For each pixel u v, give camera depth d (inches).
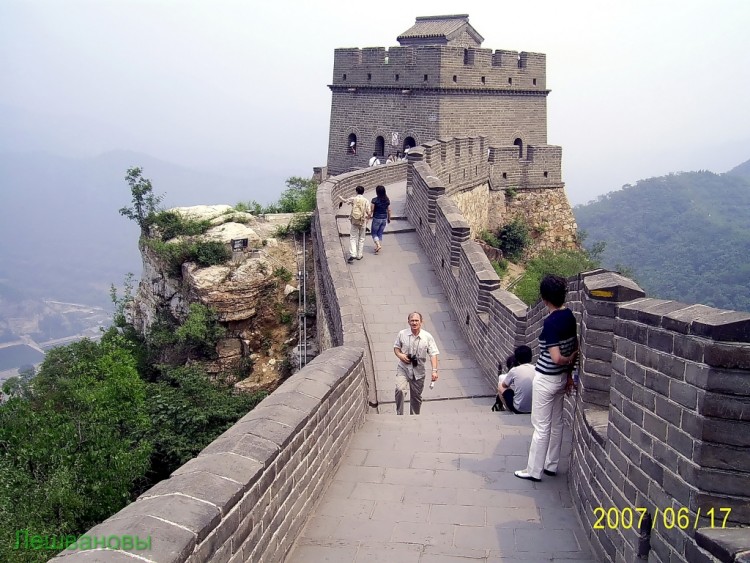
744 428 152.1
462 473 281.1
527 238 1488.7
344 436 301.3
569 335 259.4
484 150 1350.9
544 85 1546.5
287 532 217.0
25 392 983.0
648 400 180.7
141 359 964.0
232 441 203.8
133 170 1037.8
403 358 429.1
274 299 935.0
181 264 951.6
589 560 215.0
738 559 132.1
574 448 260.2
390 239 778.2
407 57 1368.1
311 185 1182.3
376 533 231.9
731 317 153.7
